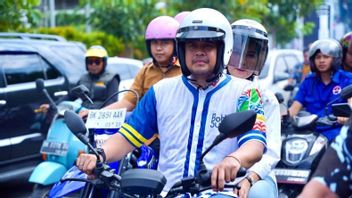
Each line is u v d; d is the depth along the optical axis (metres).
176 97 3.38
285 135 5.49
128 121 3.44
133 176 2.71
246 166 3.03
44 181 5.34
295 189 5.22
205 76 3.32
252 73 4.32
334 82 5.83
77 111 5.73
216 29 3.21
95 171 2.96
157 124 3.43
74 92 4.48
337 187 2.12
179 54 3.33
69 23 16.55
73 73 8.14
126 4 14.30
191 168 3.30
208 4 14.87
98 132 3.93
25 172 7.20
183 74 3.39
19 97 7.22
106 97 6.86
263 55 4.32
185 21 3.27
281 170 5.24
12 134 7.12
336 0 14.10
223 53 3.28
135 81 5.38
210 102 3.34
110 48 14.48
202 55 3.26
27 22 10.66
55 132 5.71
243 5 15.05
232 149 3.29
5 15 9.77
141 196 2.79
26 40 7.75
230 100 3.33
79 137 3.04
